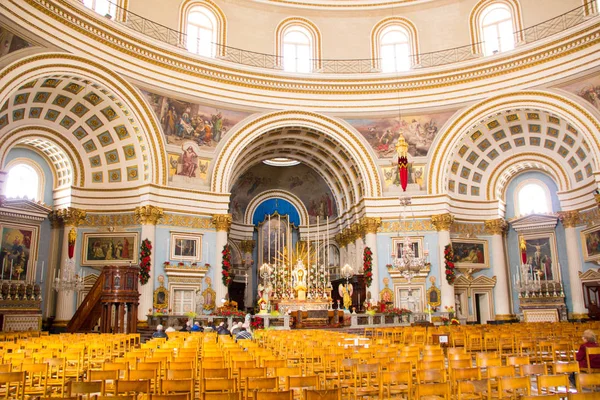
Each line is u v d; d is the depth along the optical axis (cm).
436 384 829
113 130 3062
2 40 2317
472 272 3516
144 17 3109
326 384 1148
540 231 3509
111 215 3094
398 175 3466
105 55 2828
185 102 3192
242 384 983
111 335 1945
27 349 1360
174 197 3120
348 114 3491
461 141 3397
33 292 2867
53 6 2544
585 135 2898
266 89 3412
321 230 4562
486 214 3597
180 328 2733
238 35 3469
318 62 3575
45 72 2530
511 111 3216
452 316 3225
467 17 3459
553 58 3030
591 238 3170
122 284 2364
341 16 3631
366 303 3269
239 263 4559
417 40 3538
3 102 2317
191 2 3338
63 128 3009
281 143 3816
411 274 2891
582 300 3228
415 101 3422
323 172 4159
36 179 3116
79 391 815
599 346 1208
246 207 4731
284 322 2830
